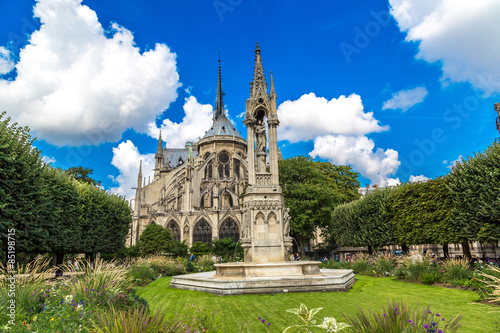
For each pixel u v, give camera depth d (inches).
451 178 1106.7
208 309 488.7
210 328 368.5
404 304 273.9
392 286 729.6
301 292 615.5
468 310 470.9
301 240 1936.5
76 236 1254.3
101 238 1454.2
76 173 2694.4
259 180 794.2
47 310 365.7
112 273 497.7
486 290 547.8
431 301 544.1
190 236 3218.5
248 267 664.4
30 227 932.0
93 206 1424.7
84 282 450.0
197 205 3602.4
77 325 328.5
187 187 3415.4
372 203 1546.5
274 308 489.1
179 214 3304.6
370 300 546.6
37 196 946.7
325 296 578.9
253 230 745.6
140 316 281.3
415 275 818.2
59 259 1306.6
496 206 917.8
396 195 1391.5
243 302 532.7
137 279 877.8
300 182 2011.6
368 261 1152.8
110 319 277.3
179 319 381.1
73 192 1255.5
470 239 1024.2
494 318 422.3
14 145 903.7
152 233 2559.1
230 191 3506.4
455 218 1067.9
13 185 872.9
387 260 1033.5
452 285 707.4
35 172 951.0
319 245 2608.3
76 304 368.8
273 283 615.8
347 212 1738.4
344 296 581.6
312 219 1811.0
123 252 2150.6
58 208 1107.9
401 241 1336.1
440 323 405.1
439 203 1158.3
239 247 2778.1
